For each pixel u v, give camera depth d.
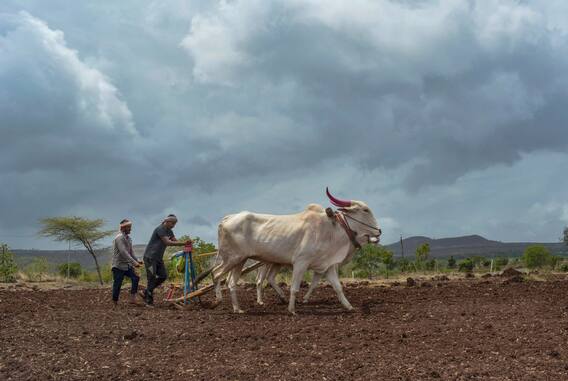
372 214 11.38
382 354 7.59
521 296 12.19
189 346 8.14
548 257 24.52
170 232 12.25
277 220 10.97
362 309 11.05
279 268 12.22
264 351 7.79
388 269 24.12
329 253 11.02
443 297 12.35
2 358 7.52
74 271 25.23
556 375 6.61
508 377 6.56
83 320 10.05
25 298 13.62
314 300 12.66
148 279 12.10
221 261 11.27
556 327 8.95
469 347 7.88
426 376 6.62
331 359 7.38
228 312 11.05
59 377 6.75
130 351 7.89
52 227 24.77
